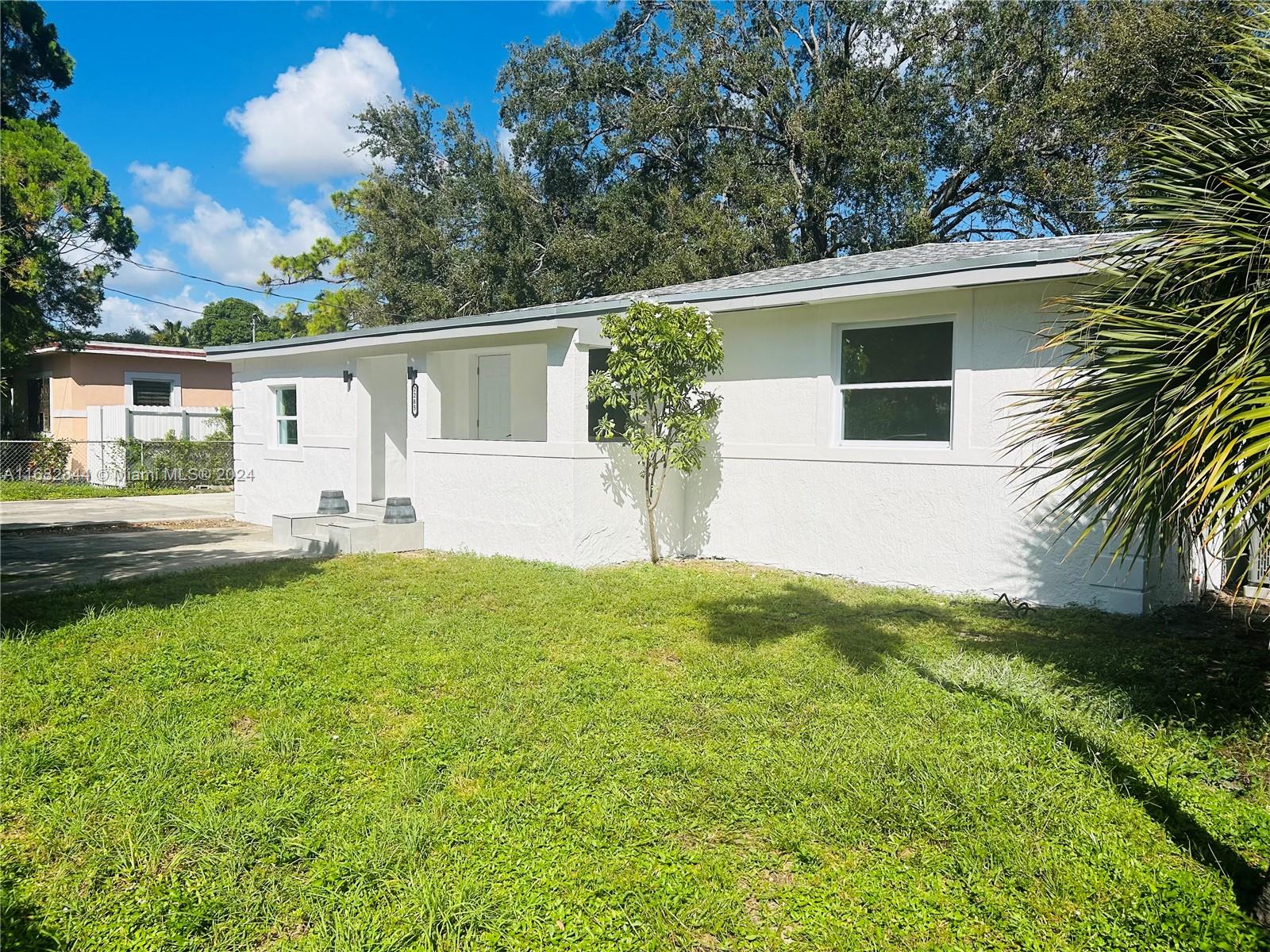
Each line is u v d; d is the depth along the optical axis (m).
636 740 4.16
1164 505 4.03
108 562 9.69
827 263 11.64
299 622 6.59
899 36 23.03
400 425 12.45
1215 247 3.81
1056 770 3.83
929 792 3.57
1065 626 6.61
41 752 3.91
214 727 4.30
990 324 7.64
